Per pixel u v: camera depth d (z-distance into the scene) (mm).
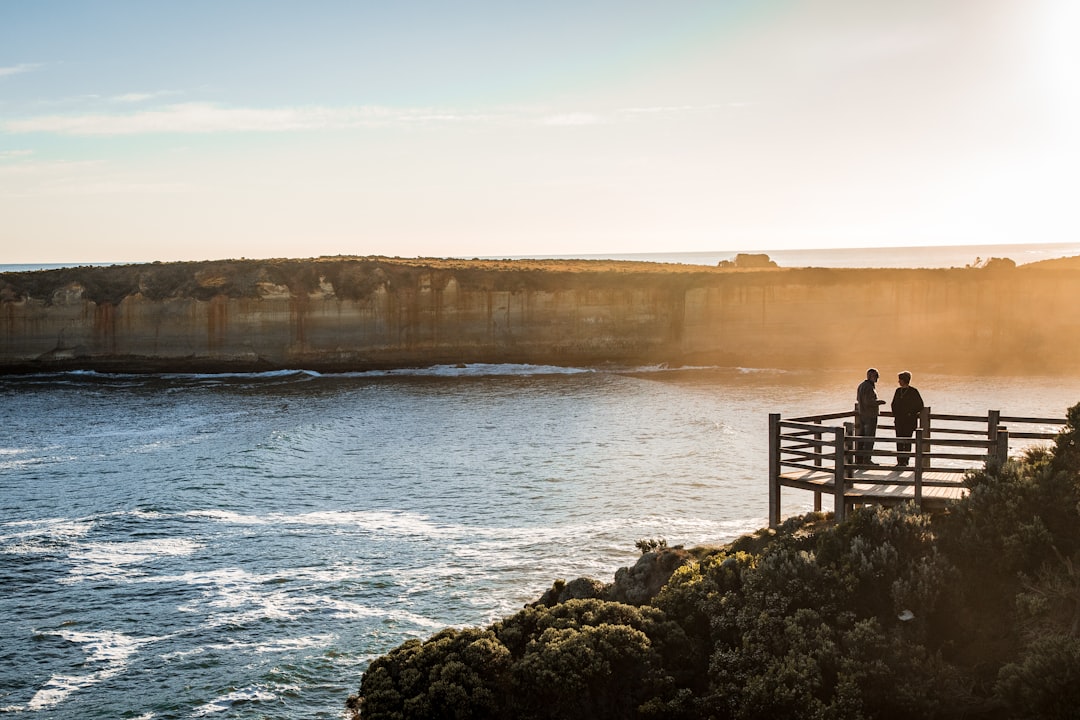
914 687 13094
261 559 27938
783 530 17359
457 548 28594
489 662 14977
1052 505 14625
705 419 50938
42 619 23703
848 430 18578
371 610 23828
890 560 14727
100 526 31469
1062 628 13289
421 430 49656
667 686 14305
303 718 18625
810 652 13836
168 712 18969
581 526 30531
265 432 49375
